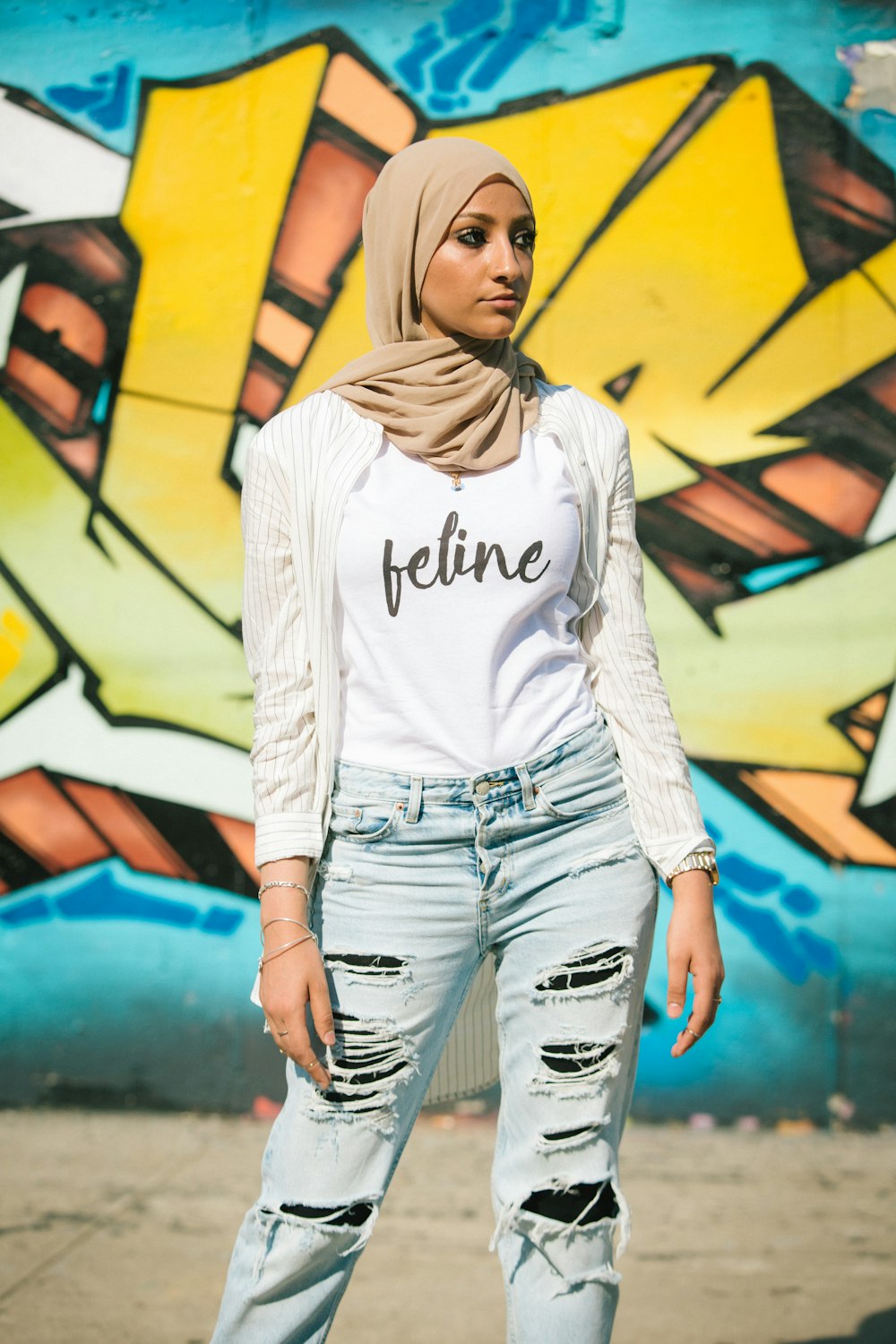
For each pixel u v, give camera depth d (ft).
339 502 5.04
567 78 11.10
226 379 11.50
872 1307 7.65
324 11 11.30
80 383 11.64
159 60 11.50
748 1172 10.03
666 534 11.13
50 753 11.64
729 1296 7.82
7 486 11.71
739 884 11.05
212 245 11.49
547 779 4.97
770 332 11.02
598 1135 4.96
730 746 11.07
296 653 5.16
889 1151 10.50
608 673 5.38
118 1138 10.84
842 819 10.97
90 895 11.57
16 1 11.65
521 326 11.20
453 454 5.04
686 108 11.03
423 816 4.88
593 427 5.50
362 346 11.38
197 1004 11.44
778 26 10.96
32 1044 11.58
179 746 11.53
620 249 11.10
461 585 4.96
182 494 11.55
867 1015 10.94
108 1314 7.53
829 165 10.96
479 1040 5.71
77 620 11.63
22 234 11.67
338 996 4.91
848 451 10.97
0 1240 8.64
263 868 4.99
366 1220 4.90
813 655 11.00
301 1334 4.92
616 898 5.02
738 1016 11.05
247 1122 11.29
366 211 5.73
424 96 11.21
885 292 10.95
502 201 5.26
